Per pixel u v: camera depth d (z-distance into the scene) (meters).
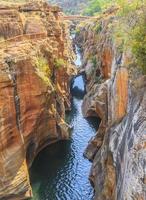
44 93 34.06
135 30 20.97
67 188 31.27
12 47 34.88
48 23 46.47
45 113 36.66
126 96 24.81
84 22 103.81
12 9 39.09
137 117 19.08
